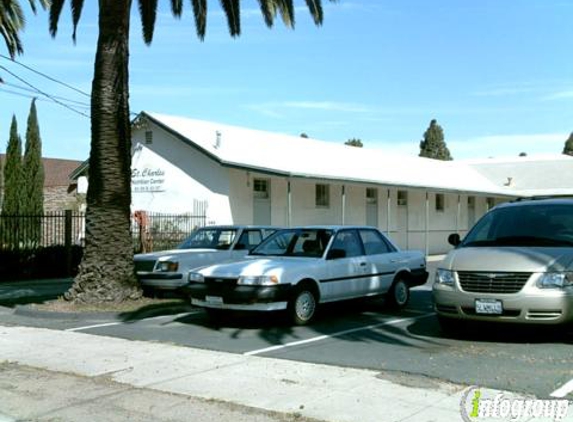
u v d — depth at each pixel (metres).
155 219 24.08
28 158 33.31
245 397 6.62
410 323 11.02
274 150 28.27
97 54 13.23
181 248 15.18
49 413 6.27
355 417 5.88
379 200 32.78
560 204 9.98
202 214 24.81
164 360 8.36
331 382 7.08
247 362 8.14
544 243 9.21
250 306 10.32
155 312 12.23
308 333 10.14
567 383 6.82
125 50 13.31
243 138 28.41
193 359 8.38
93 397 6.77
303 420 5.85
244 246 14.80
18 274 19.09
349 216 30.62
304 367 7.80
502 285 8.55
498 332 9.85
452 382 6.95
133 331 10.59
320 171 26.47
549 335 9.51
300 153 29.66
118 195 13.05
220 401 6.50
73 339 9.92
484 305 8.64
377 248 12.61
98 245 12.92
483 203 42.41
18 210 32.62
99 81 13.12
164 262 13.60
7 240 19.36
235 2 16.06
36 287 17.19
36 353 8.95
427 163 41.75
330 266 11.27
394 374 7.34
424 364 7.82
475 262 8.89
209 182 24.72
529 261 8.53
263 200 25.91
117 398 6.71
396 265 12.74
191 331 10.53
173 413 6.17
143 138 26.66
